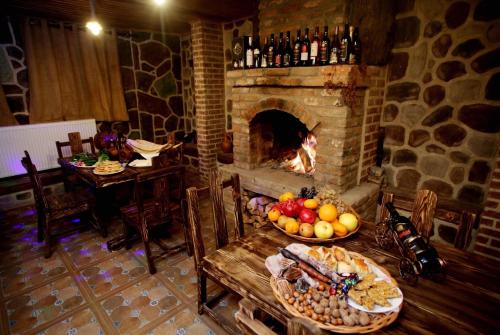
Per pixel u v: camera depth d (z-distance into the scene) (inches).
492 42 83.6
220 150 171.6
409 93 102.7
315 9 97.3
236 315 41.5
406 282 44.6
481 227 82.2
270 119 127.4
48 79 142.5
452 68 91.9
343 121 91.3
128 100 174.9
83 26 149.3
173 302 76.9
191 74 188.7
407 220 53.1
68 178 132.1
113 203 132.3
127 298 78.4
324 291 40.5
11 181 137.3
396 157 110.7
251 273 47.6
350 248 54.8
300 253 48.3
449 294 42.1
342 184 99.2
